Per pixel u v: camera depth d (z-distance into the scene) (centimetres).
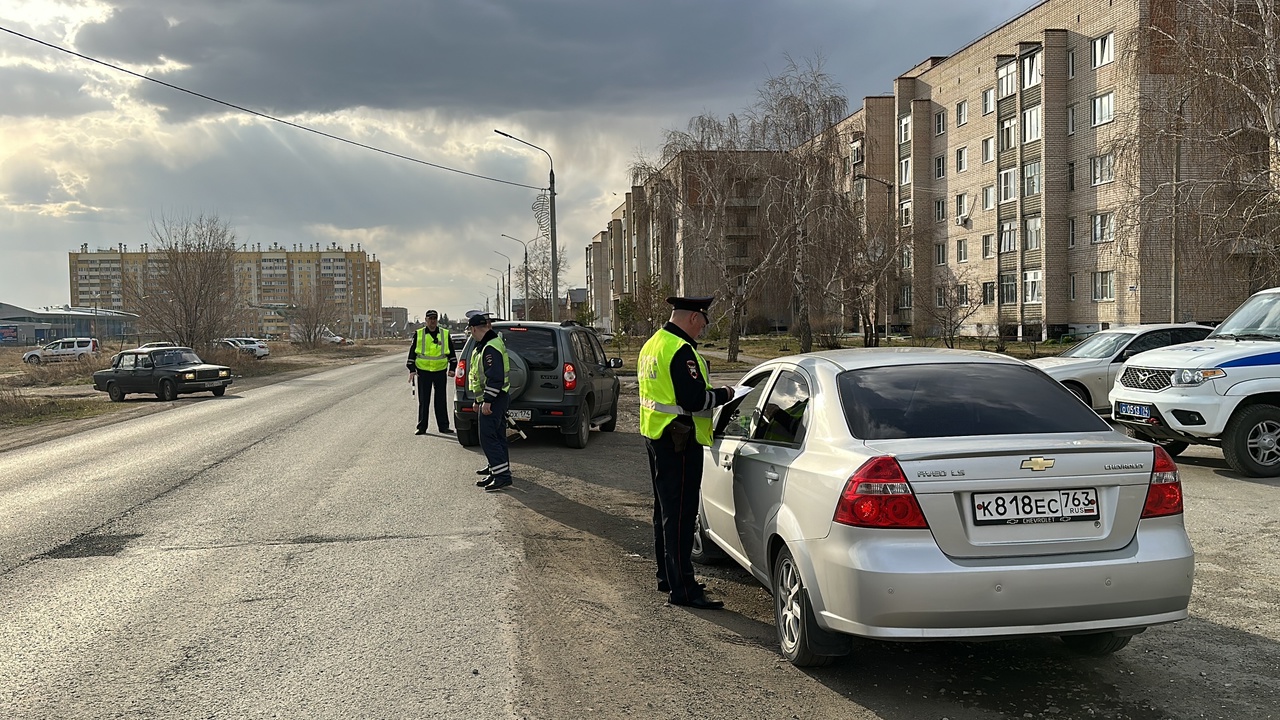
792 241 3178
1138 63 2003
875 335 3884
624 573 608
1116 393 1022
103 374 2488
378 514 797
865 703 389
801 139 3156
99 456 1230
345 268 16800
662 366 533
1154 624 376
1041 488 373
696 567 631
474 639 475
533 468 1062
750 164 3300
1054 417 425
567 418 1197
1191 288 2155
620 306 5081
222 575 601
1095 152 4069
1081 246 4191
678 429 528
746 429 537
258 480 984
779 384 514
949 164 5247
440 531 730
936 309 4278
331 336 8769
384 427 1521
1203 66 1853
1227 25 1856
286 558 645
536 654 452
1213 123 1877
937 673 423
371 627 494
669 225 3588
